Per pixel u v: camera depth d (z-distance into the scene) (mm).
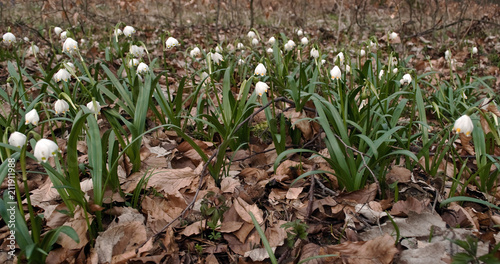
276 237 2195
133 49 3443
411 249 2035
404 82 3781
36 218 1853
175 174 2740
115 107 3555
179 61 6098
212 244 2195
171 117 3398
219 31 8984
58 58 5652
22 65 5059
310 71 4488
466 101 4195
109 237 2092
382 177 2553
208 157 2789
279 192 2664
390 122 3084
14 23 7141
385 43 8383
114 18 9352
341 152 2426
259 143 3334
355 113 3045
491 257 1598
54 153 1688
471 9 10047
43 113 3453
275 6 9844
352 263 1983
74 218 2094
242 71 4723
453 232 2156
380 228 2227
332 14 12094
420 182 2729
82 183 2561
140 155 3041
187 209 2318
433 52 7820
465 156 3203
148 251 2066
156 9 11375
